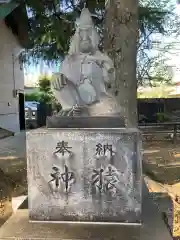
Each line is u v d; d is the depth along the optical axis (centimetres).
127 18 425
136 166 181
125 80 427
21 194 352
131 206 182
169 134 995
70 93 201
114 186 182
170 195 377
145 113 1234
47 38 683
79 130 184
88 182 184
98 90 204
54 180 186
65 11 650
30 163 187
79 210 185
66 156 184
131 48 430
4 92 1205
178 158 680
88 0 585
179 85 1188
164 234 170
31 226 181
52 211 186
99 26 540
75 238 166
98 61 208
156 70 956
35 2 634
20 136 1186
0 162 617
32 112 1491
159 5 811
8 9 749
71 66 205
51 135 184
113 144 181
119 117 192
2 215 241
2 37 1175
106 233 171
